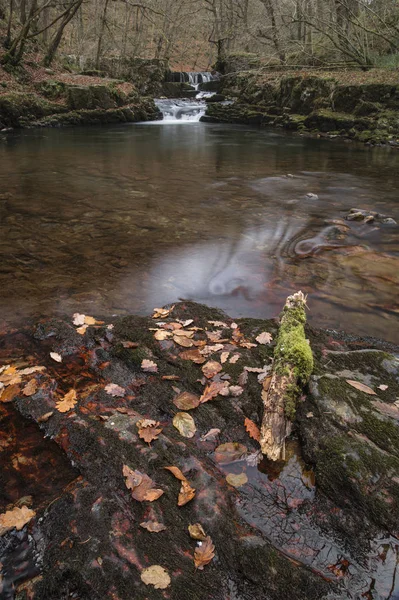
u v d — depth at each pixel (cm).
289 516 181
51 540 170
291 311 301
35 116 1870
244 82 2391
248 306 382
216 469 203
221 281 432
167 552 165
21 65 2102
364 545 169
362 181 917
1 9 2489
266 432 218
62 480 200
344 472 193
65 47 3625
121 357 290
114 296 392
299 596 153
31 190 775
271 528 176
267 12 2570
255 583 157
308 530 176
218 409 239
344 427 213
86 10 3544
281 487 195
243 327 323
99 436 217
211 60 4081
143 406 245
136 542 167
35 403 246
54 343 308
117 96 2145
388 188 855
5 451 216
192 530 172
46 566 161
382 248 527
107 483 194
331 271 460
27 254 483
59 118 1919
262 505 186
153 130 1877
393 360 268
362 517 179
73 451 213
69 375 275
